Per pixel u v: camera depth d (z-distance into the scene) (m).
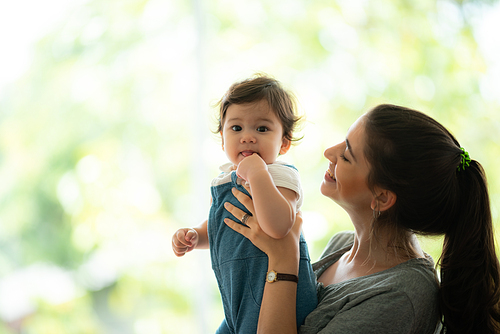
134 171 4.11
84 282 4.16
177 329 4.04
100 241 4.13
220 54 3.87
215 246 1.18
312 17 3.66
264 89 1.22
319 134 3.56
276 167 1.15
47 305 4.10
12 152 4.04
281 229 1.04
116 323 4.16
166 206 4.09
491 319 1.06
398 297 1.00
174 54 4.01
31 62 4.02
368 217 1.16
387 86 3.41
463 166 1.10
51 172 4.08
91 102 4.07
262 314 1.04
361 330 0.98
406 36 3.39
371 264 1.14
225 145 1.22
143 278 4.13
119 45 4.05
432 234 1.12
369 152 1.10
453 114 3.23
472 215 1.08
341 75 3.55
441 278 1.10
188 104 3.99
